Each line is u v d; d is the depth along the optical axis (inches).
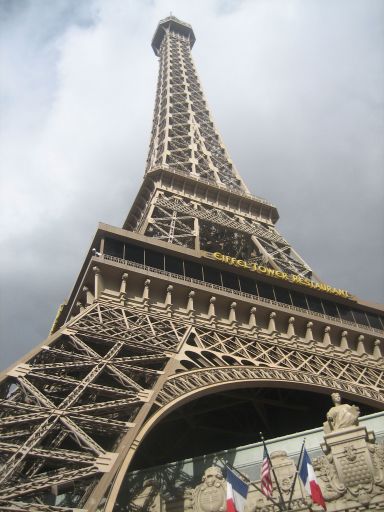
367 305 2522.1
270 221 3548.2
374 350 2310.5
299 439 1561.3
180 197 3287.4
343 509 1298.0
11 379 1291.8
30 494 1062.4
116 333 1647.4
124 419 1433.3
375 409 2237.9
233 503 1154.0
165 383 1480.1
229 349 1889.8
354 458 1341.0
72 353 1464.1
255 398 2226.9
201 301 2055.9
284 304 2246.6
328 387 1844.2
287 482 1396.4
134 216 3444.9
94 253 2046.0
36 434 1138.0
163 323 1847.9
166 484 1510.8
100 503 1106.7
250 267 2321.6
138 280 1961.1
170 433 2203.5
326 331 2231.8
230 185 3843.5
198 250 2306.8
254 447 1571.1
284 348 2063.2
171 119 4429.1
